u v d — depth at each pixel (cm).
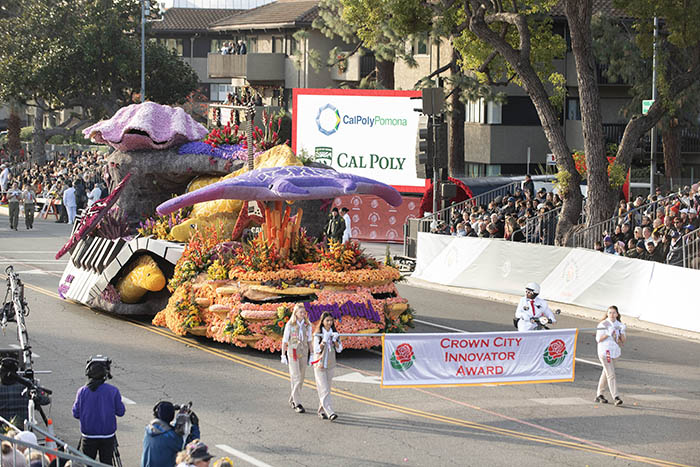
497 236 3306
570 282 2847
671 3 3172
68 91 8144
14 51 7981
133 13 8150
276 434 1556
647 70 4744
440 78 4688
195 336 2355
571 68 5512
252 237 2445
